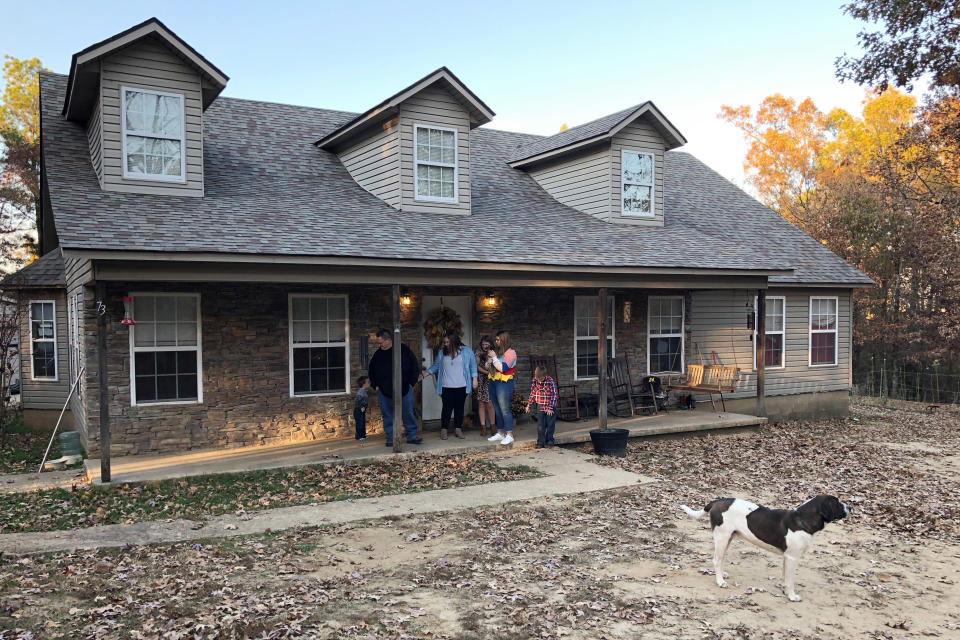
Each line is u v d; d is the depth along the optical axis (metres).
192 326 10.48
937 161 23.30
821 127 35.53
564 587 5.74
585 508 8.07
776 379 16.88
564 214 14.59
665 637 4.91
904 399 24.42
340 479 9.16
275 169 12.86
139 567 5.88
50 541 6.53
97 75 10.26
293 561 6.14
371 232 10.70
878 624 5.27
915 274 25.69
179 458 9.91
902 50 15.23
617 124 14.06
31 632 4.62
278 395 11.11
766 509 5.80
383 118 12.53
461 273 10.62
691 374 15.35
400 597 5.43
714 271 12.81
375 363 10.80
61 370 14.38
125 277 8.29
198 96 10.84
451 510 7.85
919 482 10.42
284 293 11.15
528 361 13.51
